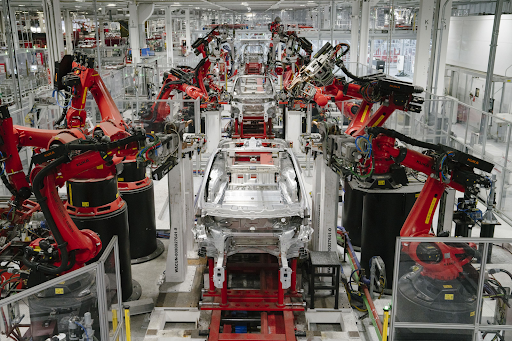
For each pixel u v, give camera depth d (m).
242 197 6.61
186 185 7.24
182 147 6.16
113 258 4.59
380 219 6.39
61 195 7.91
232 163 7.76
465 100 14.48
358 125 6.71
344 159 5.11
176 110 11.92
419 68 11.93
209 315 5.69
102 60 20.66
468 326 4.56
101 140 4.73
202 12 31.67
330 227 6.53
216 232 5.60
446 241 4.23
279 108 13.48
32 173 4.74
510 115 11.00
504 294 4.76
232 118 13.34
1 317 4.14
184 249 6.57
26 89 15.33
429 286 4.60
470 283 4.52
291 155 6.94
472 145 10.56
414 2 19.41
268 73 19.53
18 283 5.39
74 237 4.82
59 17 14.66
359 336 5.36
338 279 5.73
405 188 6.38
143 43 20.42
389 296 6.45
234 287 6.28
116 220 6.00
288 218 5.79
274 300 5.81
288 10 27.45
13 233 5.98
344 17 23.28
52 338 4.24
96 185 5.85
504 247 6.82
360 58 18.72
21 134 5.62
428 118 11.84
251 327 5.87
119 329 4.73
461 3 16.16
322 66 6.27
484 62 13.05
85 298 4.27
